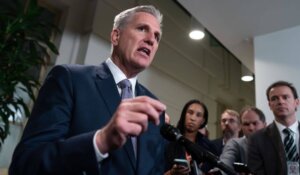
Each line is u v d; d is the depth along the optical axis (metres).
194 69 4.67
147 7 0.88
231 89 5.46
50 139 0.53
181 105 4.35
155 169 0.72
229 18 2.60
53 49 1.99
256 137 1.65
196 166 0.94
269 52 2.66
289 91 1.63
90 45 3.03
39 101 0.62
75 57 3.03
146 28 0.83
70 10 3.15
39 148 0.50
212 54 5.17
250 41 2.92
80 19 3.21
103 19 3.17
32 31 1.90
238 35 2.85
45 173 0.47
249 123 2.00
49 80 0.66
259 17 2.53
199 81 4.77
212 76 5.10
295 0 2.26
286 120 1.59
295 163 1.47
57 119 0.58
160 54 3.96
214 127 5.01
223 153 1.81
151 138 0.74
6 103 1.76
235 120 2.33
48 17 3.06
